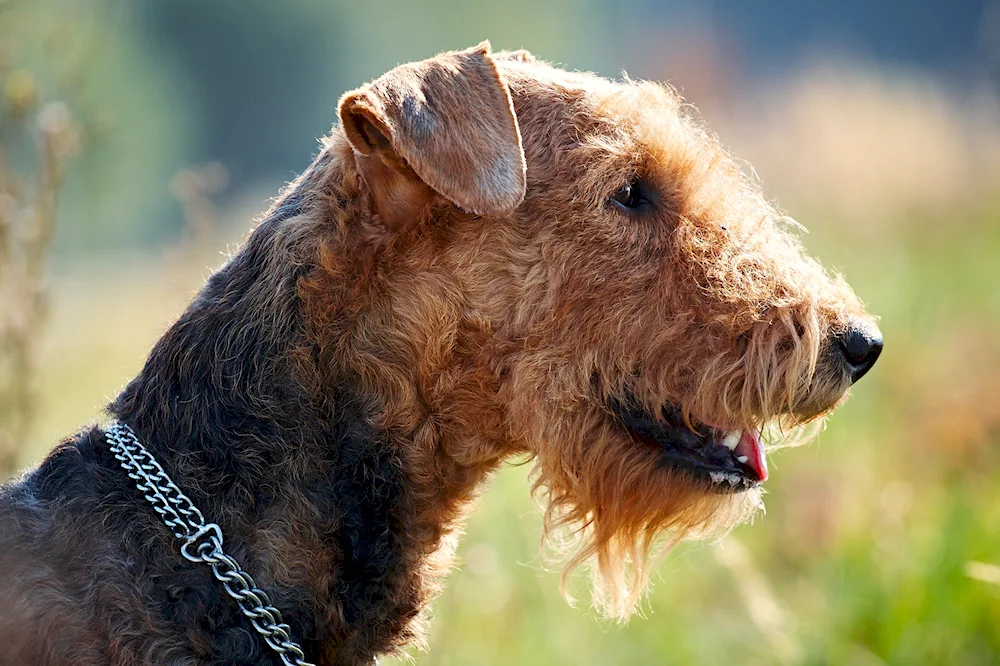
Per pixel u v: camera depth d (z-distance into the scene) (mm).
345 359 4754
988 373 10367
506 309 4895
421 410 4867
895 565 7477
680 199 5059
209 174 10312
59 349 11648
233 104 52781
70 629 4203
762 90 26734
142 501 4496
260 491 4543
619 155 5004
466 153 4691
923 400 10219
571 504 5277
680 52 35562
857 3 56344
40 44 8180
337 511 4641
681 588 8070
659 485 5086
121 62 39688
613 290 4902
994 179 16422
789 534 8633
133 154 39344
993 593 6996
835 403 4977
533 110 5188
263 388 4668
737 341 4859
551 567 8102
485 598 7613
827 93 18000
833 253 14258
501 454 5137
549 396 4910
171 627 4289
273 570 4469
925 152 16578
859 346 4961
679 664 7293
